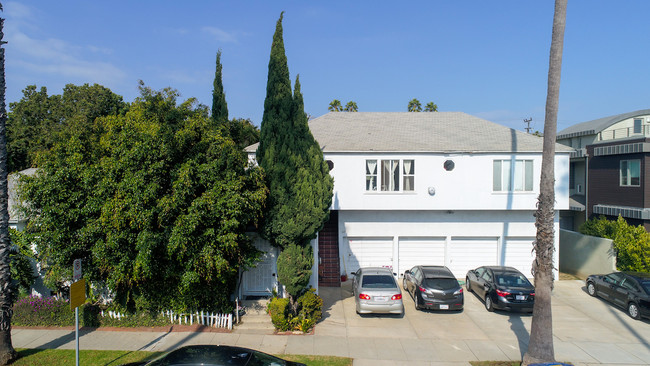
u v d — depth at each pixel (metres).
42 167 12.18
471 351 12.05
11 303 10.74
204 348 7.97
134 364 9.00
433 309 15.16
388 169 19.36
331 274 19.38
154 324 13.39
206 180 11.87
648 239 17.97
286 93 14.23
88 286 13.47
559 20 10.76
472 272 18.42
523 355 11.71
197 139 12.73
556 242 20.33
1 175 10.58
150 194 11.10
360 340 12.74
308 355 11.44
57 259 11.80
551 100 10.83
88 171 11.59
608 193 23.62
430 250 20.58
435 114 23.69
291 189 13.64
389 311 14.38
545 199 10.87
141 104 13.24
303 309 13.82
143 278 12.16
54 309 13.40
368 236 20.30
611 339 13.17
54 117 28.66
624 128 24.89
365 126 22.00
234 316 14.01
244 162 13.27
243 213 12.12
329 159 19.23
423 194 19.33
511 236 20.23
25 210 12.30
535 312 10.92
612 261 18.97
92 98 28.11
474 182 19.38
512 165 19.41
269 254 15.23
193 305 13.51
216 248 11.97
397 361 11.25
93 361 10.64
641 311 14.63
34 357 10.86
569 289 18.91
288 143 13.97
